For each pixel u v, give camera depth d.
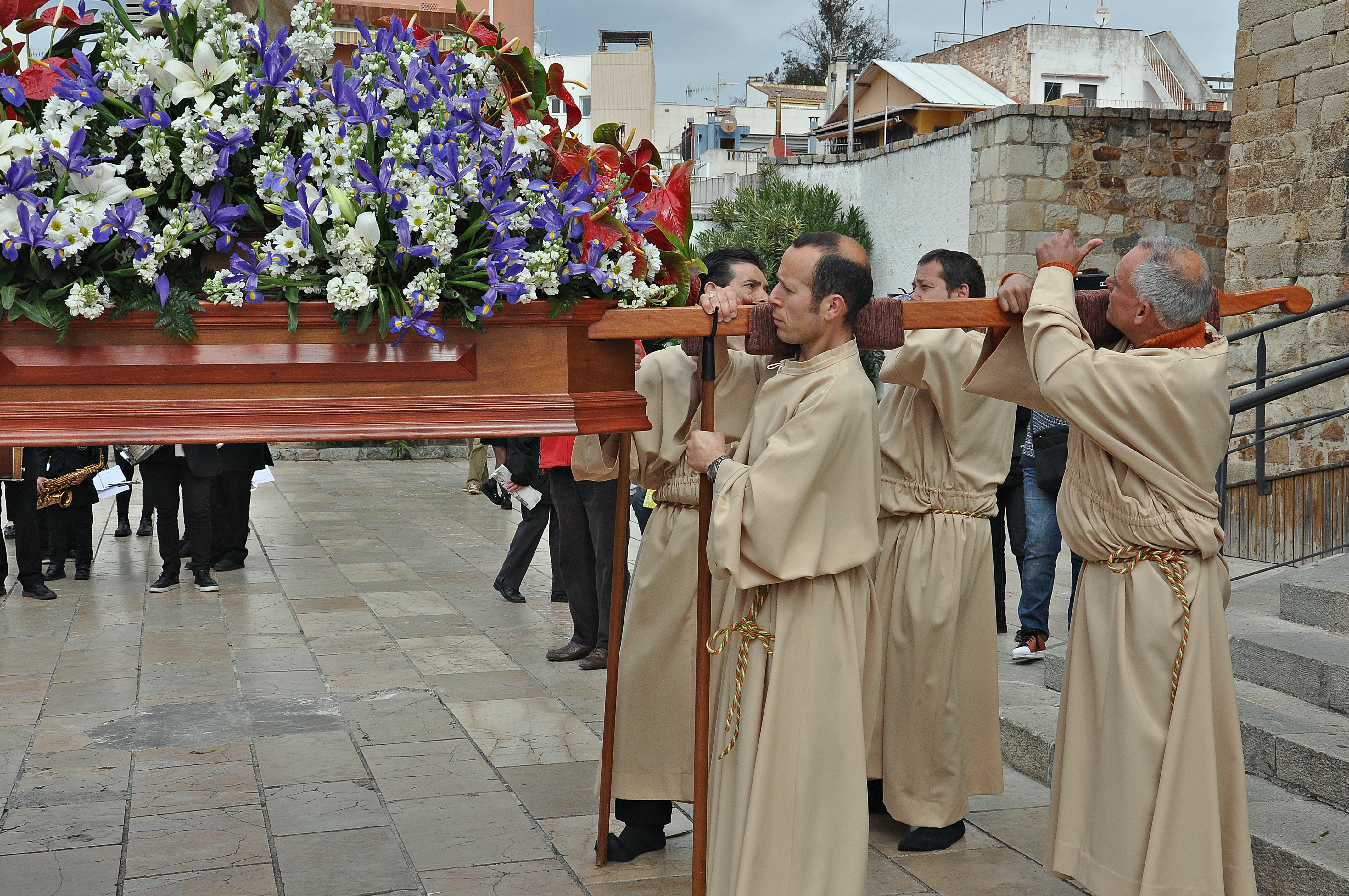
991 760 3.83
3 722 5.02
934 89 28.23
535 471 7.46
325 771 4.39
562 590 7.58
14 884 3.39
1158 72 34.12
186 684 5.64
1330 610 4.48
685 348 3.32
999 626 6.35
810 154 17.78
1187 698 2.74
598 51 27.62
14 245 2.10
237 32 2.36
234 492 8.64
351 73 2.44
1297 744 3.53
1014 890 3.34
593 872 3.49
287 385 2.35
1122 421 2.76
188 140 2.22
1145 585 2.80
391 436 2.39
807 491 2.70
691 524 3.50
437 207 2.34
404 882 3.41
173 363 2.29
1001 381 3.09
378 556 9.46
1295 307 3.07
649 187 2.83
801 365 2.86
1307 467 8.93
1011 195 12.59
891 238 15.59
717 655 3.02
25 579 7.69
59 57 2.38
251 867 3.51
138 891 3.34
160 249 2.19
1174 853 2.69
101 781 4.29
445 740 4.78
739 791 2.77
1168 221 12.82
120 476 7.95
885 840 3.73
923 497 3.71
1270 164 9.45
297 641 6.55
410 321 2.31
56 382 2.25
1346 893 2.89
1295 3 9.15
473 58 2.50
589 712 5.18
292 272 2.32
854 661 2.83
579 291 2.57
